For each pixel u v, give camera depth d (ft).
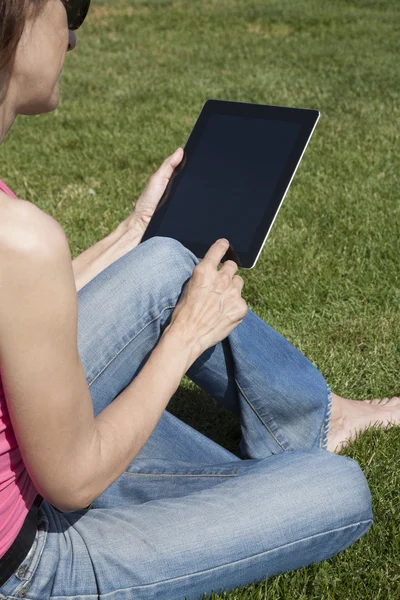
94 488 4.95
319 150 19.56
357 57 33.06
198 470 6.80
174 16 45.85
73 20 4.96
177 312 5.81
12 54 4.47
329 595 6.52
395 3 47.91
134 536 5.62
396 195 16.44
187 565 5.65
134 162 19.21
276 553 6.00
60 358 4.50
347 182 17.33
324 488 6.21
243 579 5.99
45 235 4.37
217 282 5.93
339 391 9.82
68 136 21.67
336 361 10.41
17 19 4.35
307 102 25.14
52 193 17.52
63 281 4.43
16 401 4.52
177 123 22.77
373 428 8.66
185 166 7.84
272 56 33.94
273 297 12.25
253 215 7.32
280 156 7.50
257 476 6.23
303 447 7.41
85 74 30.73
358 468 6.46
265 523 5.93
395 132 21.21
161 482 6.88
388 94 26.00
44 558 5.24
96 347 6.49
